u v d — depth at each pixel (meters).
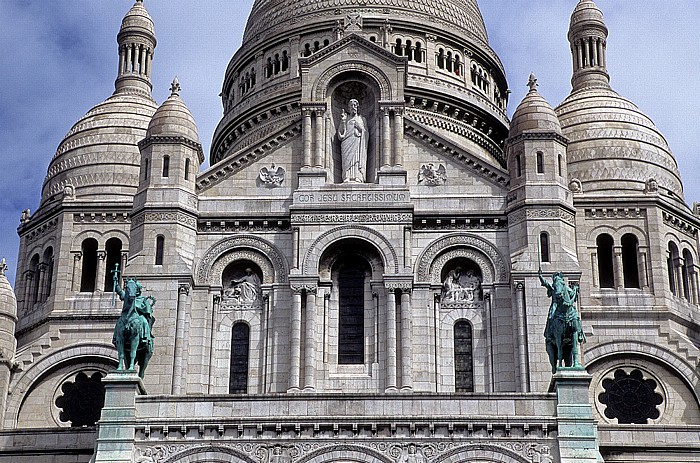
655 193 87.94
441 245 75.12
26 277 90.81
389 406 62.44
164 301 72.88
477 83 102.12
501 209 75.75
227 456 61.53
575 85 100.06
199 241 75.56
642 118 93.69
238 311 74.44
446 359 73.06
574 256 73.81
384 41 90.88
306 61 79.44
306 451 61.53
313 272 73.62
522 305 72.44
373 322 73.06
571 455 61.00
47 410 83.19
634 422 81.12
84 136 94.31
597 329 83.38
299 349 72.00
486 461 61.19
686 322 86.06
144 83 101.44
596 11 101.88
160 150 76.94
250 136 97.06
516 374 71.56
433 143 78.00
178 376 71.44
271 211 76.19
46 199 93.31
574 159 91.19
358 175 76.88
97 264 88.06
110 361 84.50
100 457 61.28
